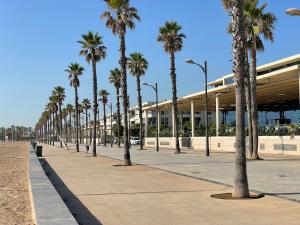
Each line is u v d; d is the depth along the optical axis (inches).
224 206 510.0
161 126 4153.5
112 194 639.8
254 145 1485.0
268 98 2832.2
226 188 685.3
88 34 1959.9
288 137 1855.3
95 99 1963.6
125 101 1285.7
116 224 420.5
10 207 567.8
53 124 5108.3
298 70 1851.6
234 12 571.2
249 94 1509.6
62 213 359.3
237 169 573.6
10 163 1604.3
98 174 987.3
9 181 931.3
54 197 454.6
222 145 2445.9
